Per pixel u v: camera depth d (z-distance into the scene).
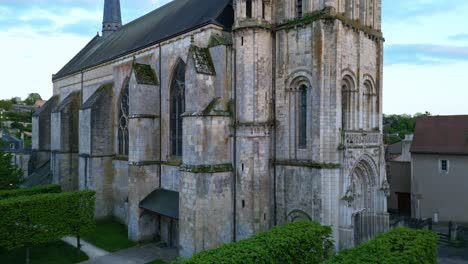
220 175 32.56
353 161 30.75
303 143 32.06
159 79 41.03
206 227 32.00
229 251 20.86
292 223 26.03
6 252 36.19
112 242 39.62
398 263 17.97
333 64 29.38
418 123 54.22
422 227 43.22
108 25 73.12
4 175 50.22
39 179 59.91
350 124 32.72
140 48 43.69
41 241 33.53
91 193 37.28
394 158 59.94
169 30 41.62
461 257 35.66
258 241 22.31
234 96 33.44
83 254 36.00
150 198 39.50
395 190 56.00
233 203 33.34
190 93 33.06
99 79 54.09
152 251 36.81
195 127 32.03
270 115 33.28
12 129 143.12
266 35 32.81
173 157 39.00
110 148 49.06
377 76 35.94
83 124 49.00
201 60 33.09
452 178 48.94
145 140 39.91
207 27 34.81
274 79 33.41
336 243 29.33
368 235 33.94
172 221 38.25
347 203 29.27
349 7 32.22
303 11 31.42
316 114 29.95
